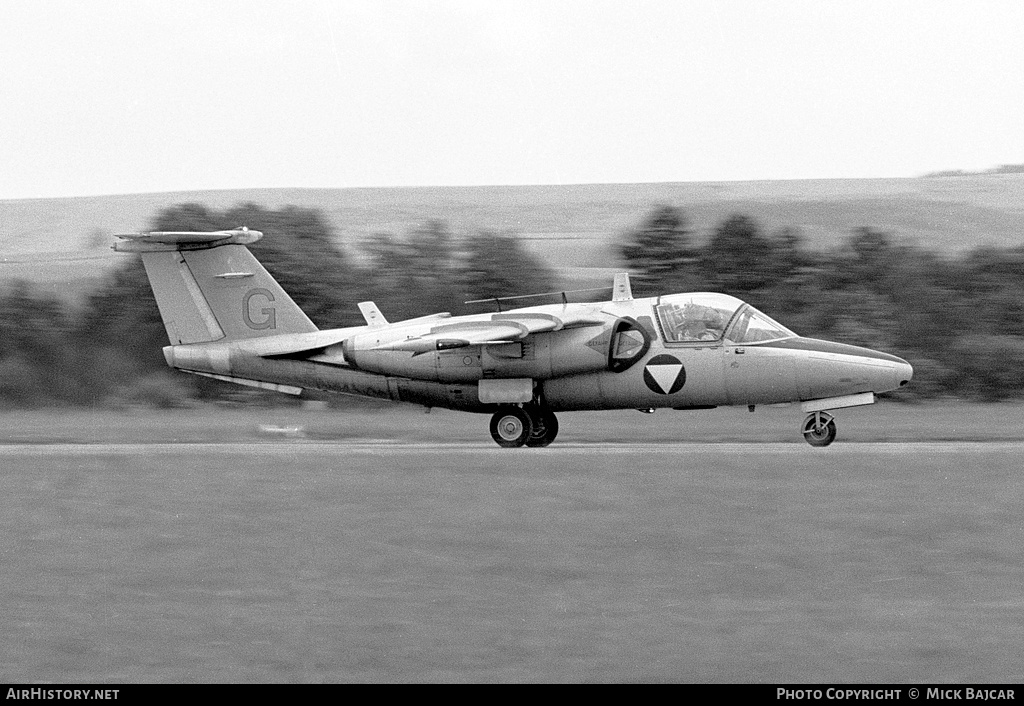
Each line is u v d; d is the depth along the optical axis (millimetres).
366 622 42500
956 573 48125
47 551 53719
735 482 65438
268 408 135500
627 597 45312
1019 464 70938
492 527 55812
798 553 51000
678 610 43531
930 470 68875
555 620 42469
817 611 43281
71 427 117250
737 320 89188
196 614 43781
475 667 37781
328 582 47812
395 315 151875
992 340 138125
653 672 37094
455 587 46938
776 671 37125
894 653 38562
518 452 82812
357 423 120938
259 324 97812
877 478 66250
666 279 154625
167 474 72625
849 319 143500
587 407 92125
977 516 56250
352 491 65062
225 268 97875
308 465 75312
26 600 46094
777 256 153750
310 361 96312
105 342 144250
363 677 37031
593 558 50625
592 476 68125
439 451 85125
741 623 41938
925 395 135000
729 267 153125
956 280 148000
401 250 163500
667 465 72188
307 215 168750
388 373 93438
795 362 87875
